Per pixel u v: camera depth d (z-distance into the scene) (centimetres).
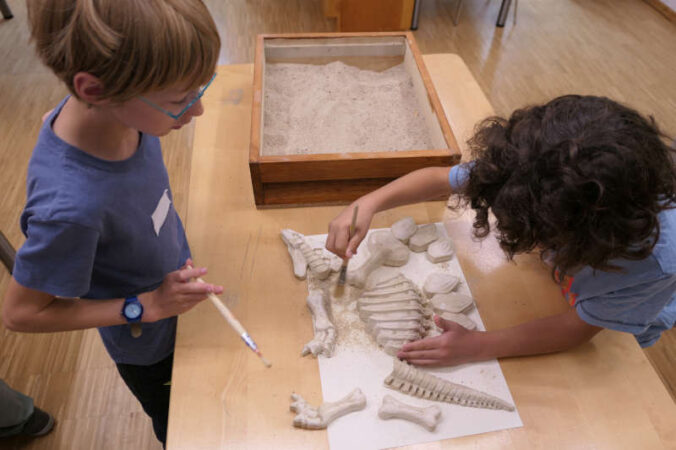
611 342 87
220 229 103
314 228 104
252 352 83
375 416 77
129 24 47
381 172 108
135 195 70
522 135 64
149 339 92
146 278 83
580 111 62
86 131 61
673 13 314
